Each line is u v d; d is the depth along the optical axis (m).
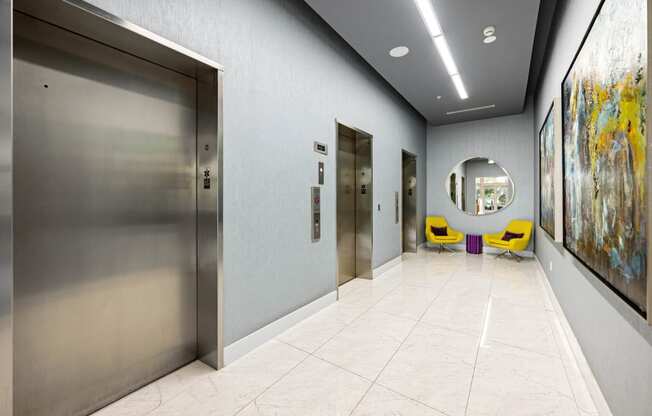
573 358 2.42
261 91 2.66
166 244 2.18
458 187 7.50
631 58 1.29
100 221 1.84
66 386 1.72
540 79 4.97
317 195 3.44
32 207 1.58
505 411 1.83
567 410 1.83
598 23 1.70
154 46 1.87
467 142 7.37
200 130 2.33
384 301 3.77
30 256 1.58
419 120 7.20
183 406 1.87
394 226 5.68
